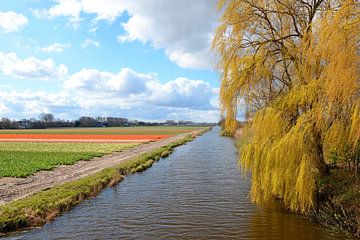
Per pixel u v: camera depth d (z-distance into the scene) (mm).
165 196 20766
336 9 13406
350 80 11562
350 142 12781
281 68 16609
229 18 16281
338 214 13570
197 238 13328
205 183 24812
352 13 11828
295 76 15500
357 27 11617
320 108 12953
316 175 14594
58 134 119875
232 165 34938
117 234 14047
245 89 16078
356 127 11812
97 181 23906
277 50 15852
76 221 15898
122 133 131000
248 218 15438
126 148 57625
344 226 13180
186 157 44125
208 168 32938
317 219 14320
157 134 121188
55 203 17766
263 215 15641
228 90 16109
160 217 16266
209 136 107375
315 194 14539
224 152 50312
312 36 13555
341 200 13852
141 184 25078
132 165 33094
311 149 13906
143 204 18875
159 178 27641
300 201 14023
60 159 38938
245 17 16125
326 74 12820
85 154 45219
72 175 28594
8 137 97188
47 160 37875
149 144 68438
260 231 13656
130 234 14016
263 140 14977
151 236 13727
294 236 12906
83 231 14484
